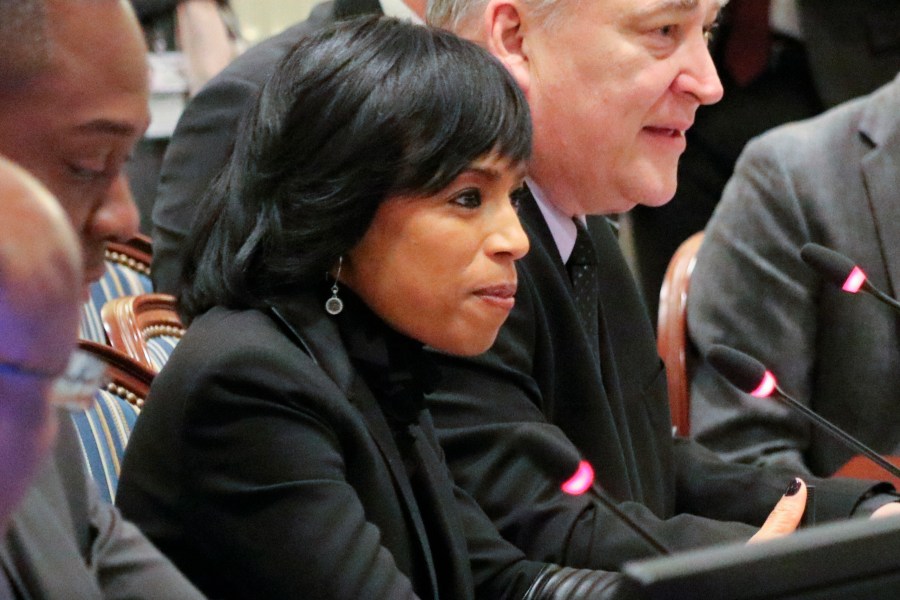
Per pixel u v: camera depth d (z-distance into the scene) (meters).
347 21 4.55
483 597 5.09
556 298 5.97
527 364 5.79
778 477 6.59
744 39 11.81
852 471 7.11
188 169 8.17
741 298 8.03
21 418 2.12
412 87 4.34
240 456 4.20
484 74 4.44
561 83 5.86
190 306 4.64
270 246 4.45
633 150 5.95
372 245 4.45
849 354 7.95
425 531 4.66
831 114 8.31
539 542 5.41
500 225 4.46
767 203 8.10
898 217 7.95
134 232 3.32
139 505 4.33
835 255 5.87
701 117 11.81
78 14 3.02
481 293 4.47
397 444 4.68
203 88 8.25
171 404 4.29
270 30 15.22
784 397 5.46
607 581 4.91
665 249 11.81
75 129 3.05
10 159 3.02
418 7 7.84
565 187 6.07
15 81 2.97
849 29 11.98
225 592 4.29
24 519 3.34
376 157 4.33
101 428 5.60
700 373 8.05
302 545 4.14
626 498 5.96
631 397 6.46
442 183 4.35
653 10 5.72
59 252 2.11
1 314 2.07
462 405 5.51
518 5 5.87
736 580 2.75
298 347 4.45
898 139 7.97
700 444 7.61
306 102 4.38
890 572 2.91
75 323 2.15
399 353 4.65
